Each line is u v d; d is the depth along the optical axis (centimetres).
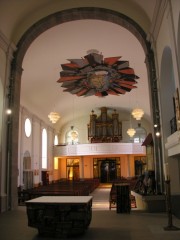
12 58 939
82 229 498
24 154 1639
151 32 830
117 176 2511
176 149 645
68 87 1506
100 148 2238
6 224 621
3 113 866
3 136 862
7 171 866
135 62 1375
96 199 1417
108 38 1188
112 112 2447
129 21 924
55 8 964
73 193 1016
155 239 475
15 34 964
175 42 581
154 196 769
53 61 1373
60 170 2548
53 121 1600
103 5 950
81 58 1323
